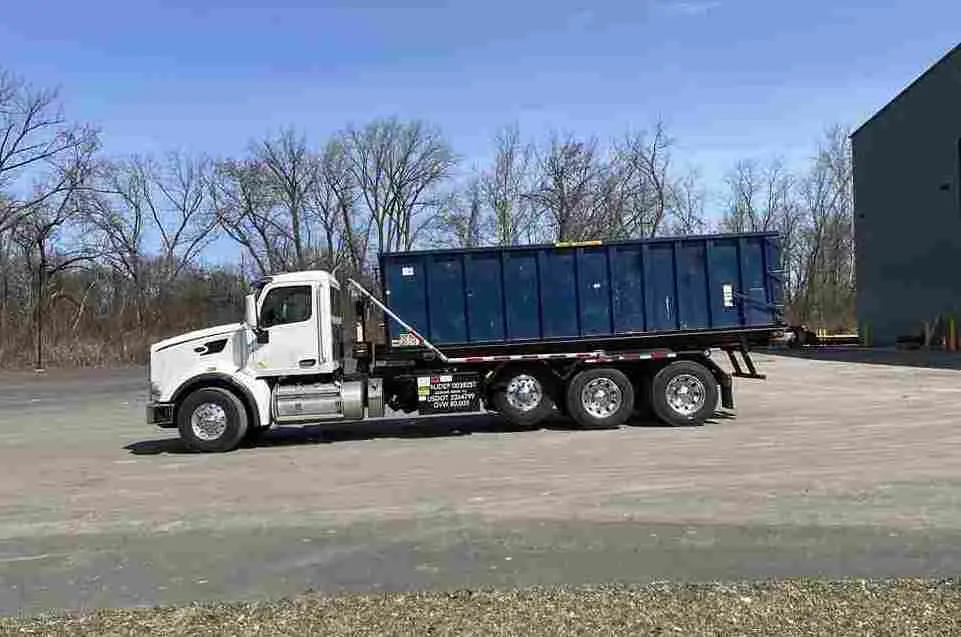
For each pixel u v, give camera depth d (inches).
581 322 601.3
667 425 596.7
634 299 604.7
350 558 273.3
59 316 1932.8
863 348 1565.0
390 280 595.5
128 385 1219.9
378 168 2394.2
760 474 398.9
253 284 567.2
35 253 1919.3
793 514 315.0
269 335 557.6
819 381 920.3
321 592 234.1
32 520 346.9
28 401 1003.9
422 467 453.7
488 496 367.6
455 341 597.0
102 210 2032.5
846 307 2340.1
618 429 585.6
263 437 615.2
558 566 254.5
